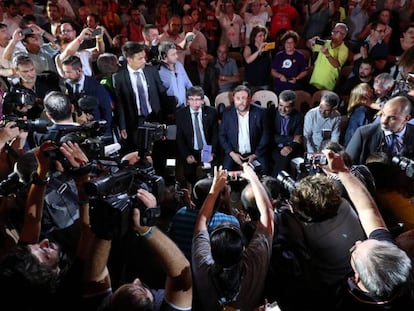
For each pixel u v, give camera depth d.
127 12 8.09
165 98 5.12
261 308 1.75
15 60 4.05
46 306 1.65
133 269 2.37
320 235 2.18
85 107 3.81
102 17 7.72
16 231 2.29
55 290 1.69
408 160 2.67
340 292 1.80
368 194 2.01
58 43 5.56
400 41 6.89
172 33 6.84
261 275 1.85
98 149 2.24
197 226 2.03
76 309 1.66
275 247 2.29
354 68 6.12
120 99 4.80
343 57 6.48
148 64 5.12
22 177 2.26
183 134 4.86
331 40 6.50
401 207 2.64
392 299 1.61
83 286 1.67
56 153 1.92
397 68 5.66
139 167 1.97
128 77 4.75
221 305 1.78
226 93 5.73
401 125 3.53
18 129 2.60
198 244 1.94
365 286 1.64
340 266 2.16
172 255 1.66
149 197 1.63
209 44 7.45
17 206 2.28
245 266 1.84
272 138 5.09
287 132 5.03
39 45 5.41
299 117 5.04
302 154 5.05
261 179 2.95
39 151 1.93
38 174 1.95
